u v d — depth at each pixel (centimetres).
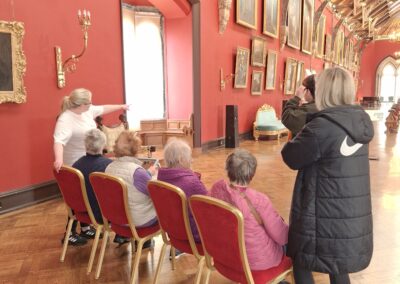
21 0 464
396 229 399
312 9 1588
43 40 496
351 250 186
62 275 303
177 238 259
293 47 1411
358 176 188
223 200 212
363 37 2695
